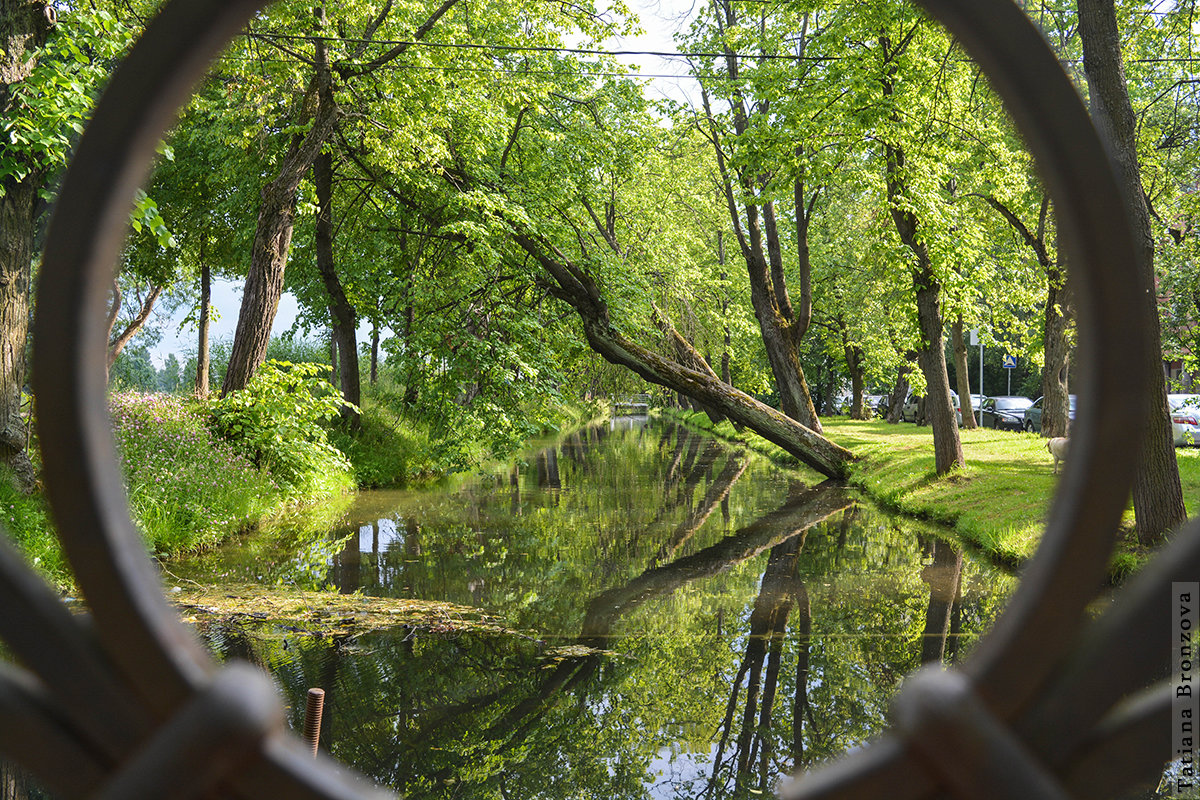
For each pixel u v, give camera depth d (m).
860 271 34.62
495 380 17.75
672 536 14.62
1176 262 14.77
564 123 21.50
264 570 11.21
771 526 15.48
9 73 9.26
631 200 26.11
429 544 13.59
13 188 9.90
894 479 19.22
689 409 65.75
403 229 20.50
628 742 6.25
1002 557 11.80
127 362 41.62
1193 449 19.25
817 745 6.20
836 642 8.58
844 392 57.66
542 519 16.30
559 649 8.39
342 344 22.39
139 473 12.34
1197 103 15.67
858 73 15.79
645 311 22.00
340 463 17.05
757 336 38.94
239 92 16.94
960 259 17.31
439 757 5.93
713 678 7.63
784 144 16.89
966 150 17.48
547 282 20.55
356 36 16.47
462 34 17.33
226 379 16.30
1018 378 51.97
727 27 23.12
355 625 8.79
